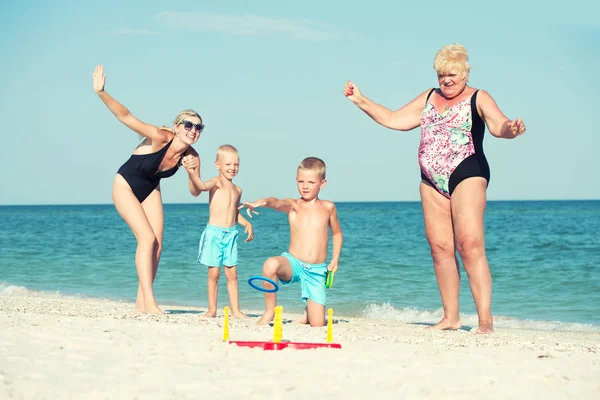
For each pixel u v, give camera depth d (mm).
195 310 11031
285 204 7887
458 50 7305
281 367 4754
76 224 52094
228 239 8914
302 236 7926
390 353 5434
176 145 8281
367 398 4008
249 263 20281
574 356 5496
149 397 3895
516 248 26188
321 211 8016
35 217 76438
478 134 7289
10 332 5797
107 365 4668
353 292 14766
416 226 48000
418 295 14273
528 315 12117
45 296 13578
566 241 29391
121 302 12539
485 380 4566
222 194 8883
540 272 18250
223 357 5066
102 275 17828
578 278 16938
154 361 4848
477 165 7246
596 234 34594
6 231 40094
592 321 11461
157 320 7320
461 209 7250
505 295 14609
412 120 7785
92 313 8023
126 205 8305
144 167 8312
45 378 4266
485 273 7312
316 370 4691
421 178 7715
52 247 26875
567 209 106812
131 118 8070
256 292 14172
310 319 8008
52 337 5629
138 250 8320
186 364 4762
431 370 4820
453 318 7820
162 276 17000
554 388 4422
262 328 6875
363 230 42375
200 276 16984
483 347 5938
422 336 6734
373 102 7945
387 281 16531
